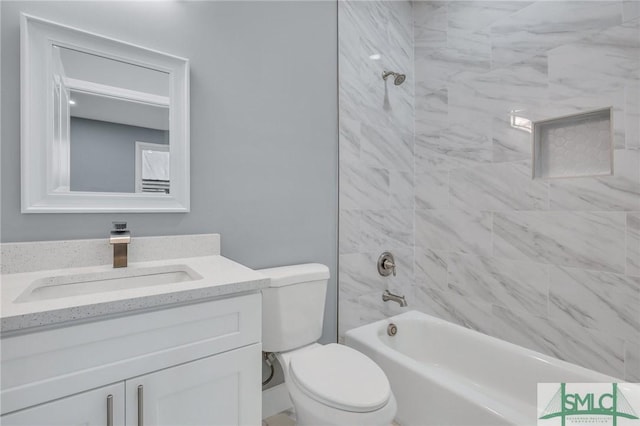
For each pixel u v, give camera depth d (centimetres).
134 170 127
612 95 146
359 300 203
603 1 148
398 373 150
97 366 76
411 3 231
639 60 138
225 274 106
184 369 88
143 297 80
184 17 139
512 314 182
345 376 118
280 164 169
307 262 180
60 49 114
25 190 107
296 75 174
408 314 209
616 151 145
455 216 209
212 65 146
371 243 209
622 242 144
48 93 111
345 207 195
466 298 204
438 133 218
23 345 68
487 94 192
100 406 76
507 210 184
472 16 199
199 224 143
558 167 167
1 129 105
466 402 121
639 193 139
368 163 207
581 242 156
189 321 89
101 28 121
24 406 68
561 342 163
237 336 98
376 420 102
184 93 136
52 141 112
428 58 224
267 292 141
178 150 136
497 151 188
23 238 108
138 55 127
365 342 171
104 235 122
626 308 143
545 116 168
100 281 109
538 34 170
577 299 158
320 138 184
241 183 156
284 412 167
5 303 74
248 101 157
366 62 206
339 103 192
